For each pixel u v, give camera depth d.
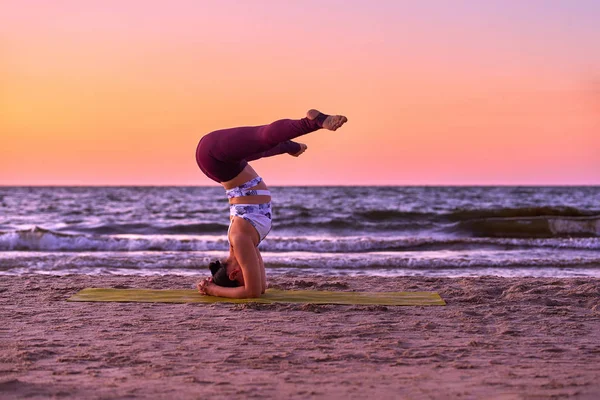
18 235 14.19
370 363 3.69
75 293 6.36
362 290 6.82
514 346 4.17
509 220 18.80
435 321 5.04
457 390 3.12
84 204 44.88
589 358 3.84
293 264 11.05
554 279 7.93
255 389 3.13
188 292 6.41
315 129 4.82
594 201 51.25
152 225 20.50
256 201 6.05
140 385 3.18
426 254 13.16
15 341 4.22
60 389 3.09
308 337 4.40
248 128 5.52
